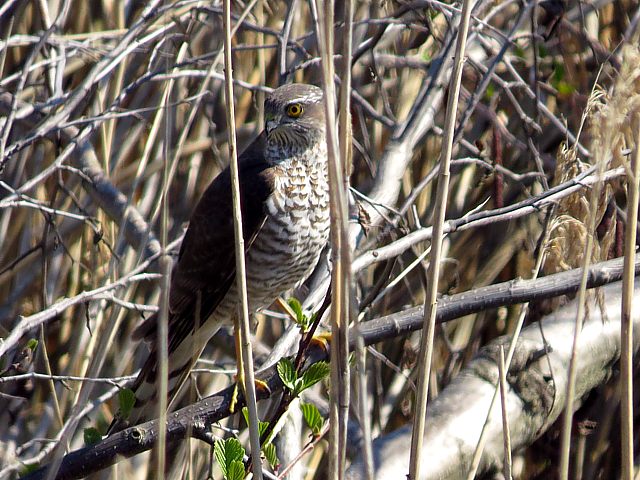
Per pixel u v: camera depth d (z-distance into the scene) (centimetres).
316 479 994
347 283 489
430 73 977
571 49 1067
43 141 1066
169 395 810
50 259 1039
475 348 1066
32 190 1057
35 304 1027
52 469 508
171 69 920
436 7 962
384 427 1014
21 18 1102
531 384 828
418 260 761
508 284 670
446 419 784
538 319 843
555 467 998
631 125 522
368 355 1003
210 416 671
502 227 1098
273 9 1149
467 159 867
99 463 649
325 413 881
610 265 673
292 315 812
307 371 622
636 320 877
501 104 1127
